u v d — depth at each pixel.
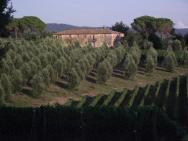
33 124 31.72
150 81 75.88
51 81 62.53
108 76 68.69
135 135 30.44
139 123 30.59
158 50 96.94
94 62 74.44
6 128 31.77
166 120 31.38
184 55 87.69
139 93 57.94
